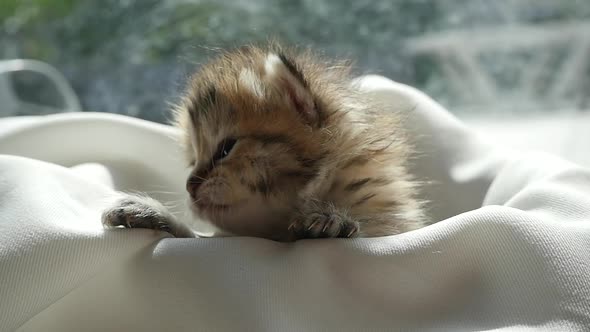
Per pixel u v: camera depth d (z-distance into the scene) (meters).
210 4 0.58
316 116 0.41
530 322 0.33
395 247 0.35
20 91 0.58
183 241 0.36
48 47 0.61
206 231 0.44
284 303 0.34
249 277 0.35
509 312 0.34
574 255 0.34
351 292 0.35
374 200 0.42
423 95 0.49
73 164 0.45
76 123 0.45
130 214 0.37
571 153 0.53
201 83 0.43
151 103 0.58
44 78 0.59
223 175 0.40
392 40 0.58
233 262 0.35
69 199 0.37
